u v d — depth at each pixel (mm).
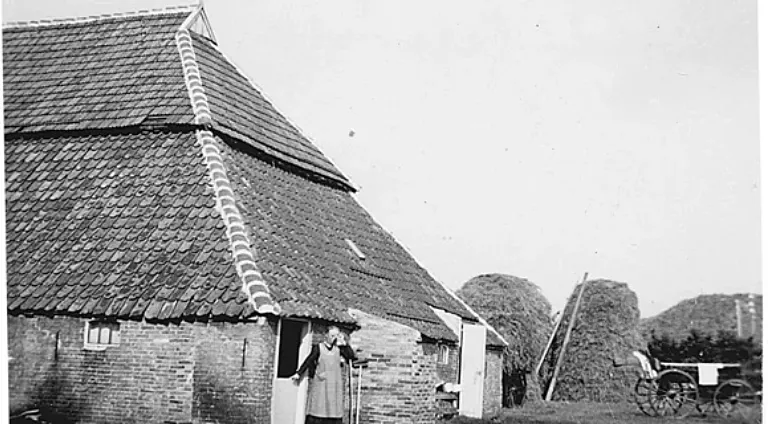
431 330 19781
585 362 25391
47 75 20984
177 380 14961
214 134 18672
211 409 14727
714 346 22656
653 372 23469
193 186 17438
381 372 16859
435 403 18500
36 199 18062
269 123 21125
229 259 15781
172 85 19797
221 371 14758
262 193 18625
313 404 14695
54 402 15586
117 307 15398
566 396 26047
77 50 21516
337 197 21828
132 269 16094
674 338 23500
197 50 20969
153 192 17562
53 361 15695
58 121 19516
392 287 20250
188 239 16375
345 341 15883
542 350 27594
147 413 15062
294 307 15414
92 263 16406
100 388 15383
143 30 21578
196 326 15016
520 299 25281
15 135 19516
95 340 15648
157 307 15227
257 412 14531
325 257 18609
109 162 18500
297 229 18625
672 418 22031
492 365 23484
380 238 22109
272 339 14891
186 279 15594
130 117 19109
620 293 24172
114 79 20422
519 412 23484
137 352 15258
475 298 25406
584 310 25016
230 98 20438
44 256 16766
